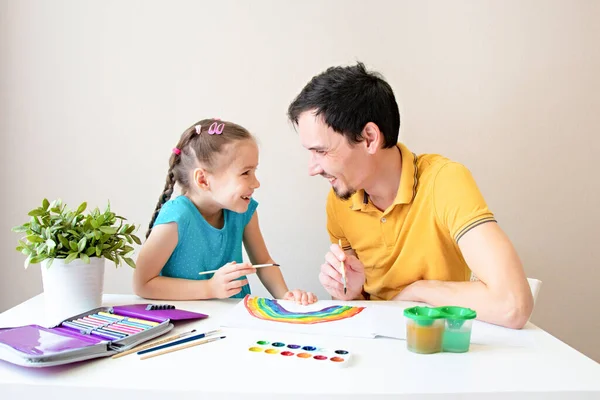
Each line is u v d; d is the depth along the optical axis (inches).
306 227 68.1
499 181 67.4
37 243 40.9
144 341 34.4
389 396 27.1
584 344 69.0
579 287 68.5
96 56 65.6
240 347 33.8
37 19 65.0
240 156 52.4
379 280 53.2
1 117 65.7
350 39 65.8
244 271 47.1
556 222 67.9
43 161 66.3
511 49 66.2
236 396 27.2
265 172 67.2
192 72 66.0
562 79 66.6
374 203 52.1
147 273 49.0
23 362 29.1
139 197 67.0
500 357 32.6
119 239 43.9
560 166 67.4
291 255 68.4
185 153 54.4
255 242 60.9
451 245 49.3
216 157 52.4
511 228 67.9
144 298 48.2
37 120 65.9
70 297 41.0
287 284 68.6
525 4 65.9
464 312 34.2
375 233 52.2
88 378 28.8
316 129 45.2
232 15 65.6
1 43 64.9
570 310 68.7
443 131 66.8
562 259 68.3
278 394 27.1
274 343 34.5
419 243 49.3
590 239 68.1
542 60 66.4
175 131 66.4
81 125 66.1
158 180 66.7
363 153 46.4
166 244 50.4
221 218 58.2
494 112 66.7
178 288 47.8
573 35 66.3
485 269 40.5
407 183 48.4
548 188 67.6
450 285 43.5
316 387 27.8
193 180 53.9
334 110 44.4
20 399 28.1
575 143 67.2
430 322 32.9
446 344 33.6
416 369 30.4
